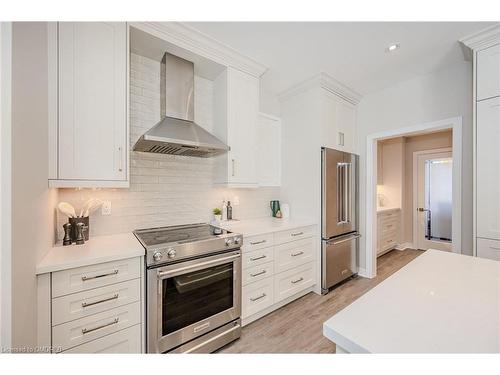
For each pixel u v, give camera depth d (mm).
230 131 2264
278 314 2232
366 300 759
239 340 1840
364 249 3176
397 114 2842
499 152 1706
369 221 3121
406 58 2260
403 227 4680
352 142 3180
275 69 2486
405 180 4746
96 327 1279
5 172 844
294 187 3002
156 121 2100
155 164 2109
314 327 2021
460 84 2344
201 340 1639
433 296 787
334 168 2799
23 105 981
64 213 1588
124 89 1588
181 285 1558
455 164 2357
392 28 1812
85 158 1445
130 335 1390
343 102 3029
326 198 2682
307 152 2842
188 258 1596
